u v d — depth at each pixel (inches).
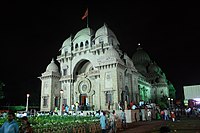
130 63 2330.2
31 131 407.2
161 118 1724.9
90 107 1907.0
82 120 911.7
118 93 1782.7
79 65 2309.3
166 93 3287.4
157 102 3102.9
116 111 1395.2
